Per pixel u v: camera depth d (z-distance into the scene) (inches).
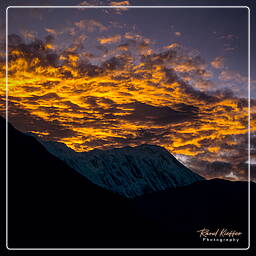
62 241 2544.3
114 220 3597.4
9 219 2450.8
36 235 2444.6
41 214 2785.4
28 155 3730.3
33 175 3383.4
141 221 4116.6
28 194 2967.5
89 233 2942.9
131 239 3228.3
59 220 2871.6
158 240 3513.8
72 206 3309.5
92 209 3548.2
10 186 2896.2
